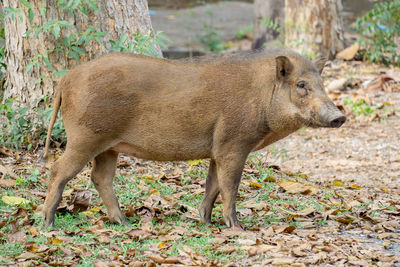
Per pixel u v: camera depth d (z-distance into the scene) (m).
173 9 34.47
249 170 11.68
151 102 8.16
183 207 9.62
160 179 10.90
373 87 19.05
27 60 11.98
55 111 8.45
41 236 7.96
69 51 11.57
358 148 15.50
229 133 8.22
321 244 8.00
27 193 9.74
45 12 11.66
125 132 8.27
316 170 13.95
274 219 9.24
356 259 7.62
